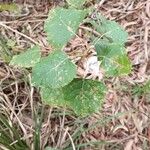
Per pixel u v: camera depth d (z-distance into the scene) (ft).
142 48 1.52
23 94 1.42
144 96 1.38
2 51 1.46
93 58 1.30
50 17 0.94
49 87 0.92
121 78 1.43
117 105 1.38
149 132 1.31
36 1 1.70
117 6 1.65
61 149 1.23
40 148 1.26
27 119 1.35
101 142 1.26
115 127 1.32
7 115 1.30
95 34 1.51
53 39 0.92
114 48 0.91
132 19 1.61
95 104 0.92
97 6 1.64
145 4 1.64
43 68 0.88
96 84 0.93
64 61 0.88
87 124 1.32
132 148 1.28
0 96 1.37
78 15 0.94
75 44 1.51
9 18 1.66
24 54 0.96
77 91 0.92
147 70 1.46
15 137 1.25
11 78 1.45
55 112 1.34
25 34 1.60
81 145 1.22
